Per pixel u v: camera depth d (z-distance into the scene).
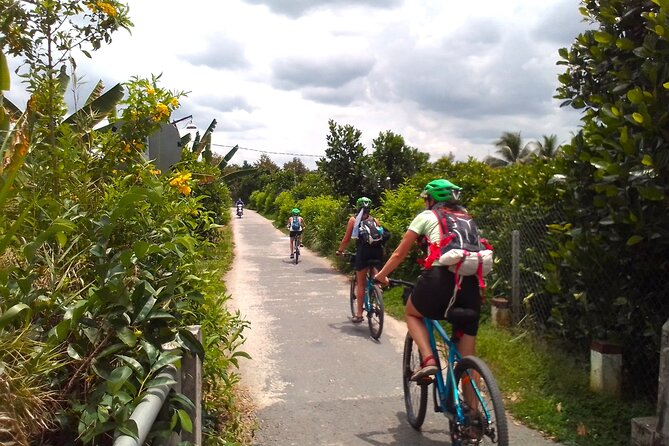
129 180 3.78
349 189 13.83
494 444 3.27
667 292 4.37
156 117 3.97
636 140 4.06
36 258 2.36
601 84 5.16
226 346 4.28
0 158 2.00
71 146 3.32
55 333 1.92
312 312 8.55
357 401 4.89
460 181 10.12
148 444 2.04
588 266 4.84
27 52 3.93
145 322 2.28
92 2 4.02
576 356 5.28
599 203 4.43
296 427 4.36
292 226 15.06
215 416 4.06
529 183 6.86
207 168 5.11
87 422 1.82
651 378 4.44
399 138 13.99
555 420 4.25
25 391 1.73
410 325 3.93
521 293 6.65
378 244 7.29
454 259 3.54
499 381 5.07
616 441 3.90
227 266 13.42
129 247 2.79
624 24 4.80
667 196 3.94
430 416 4.56
